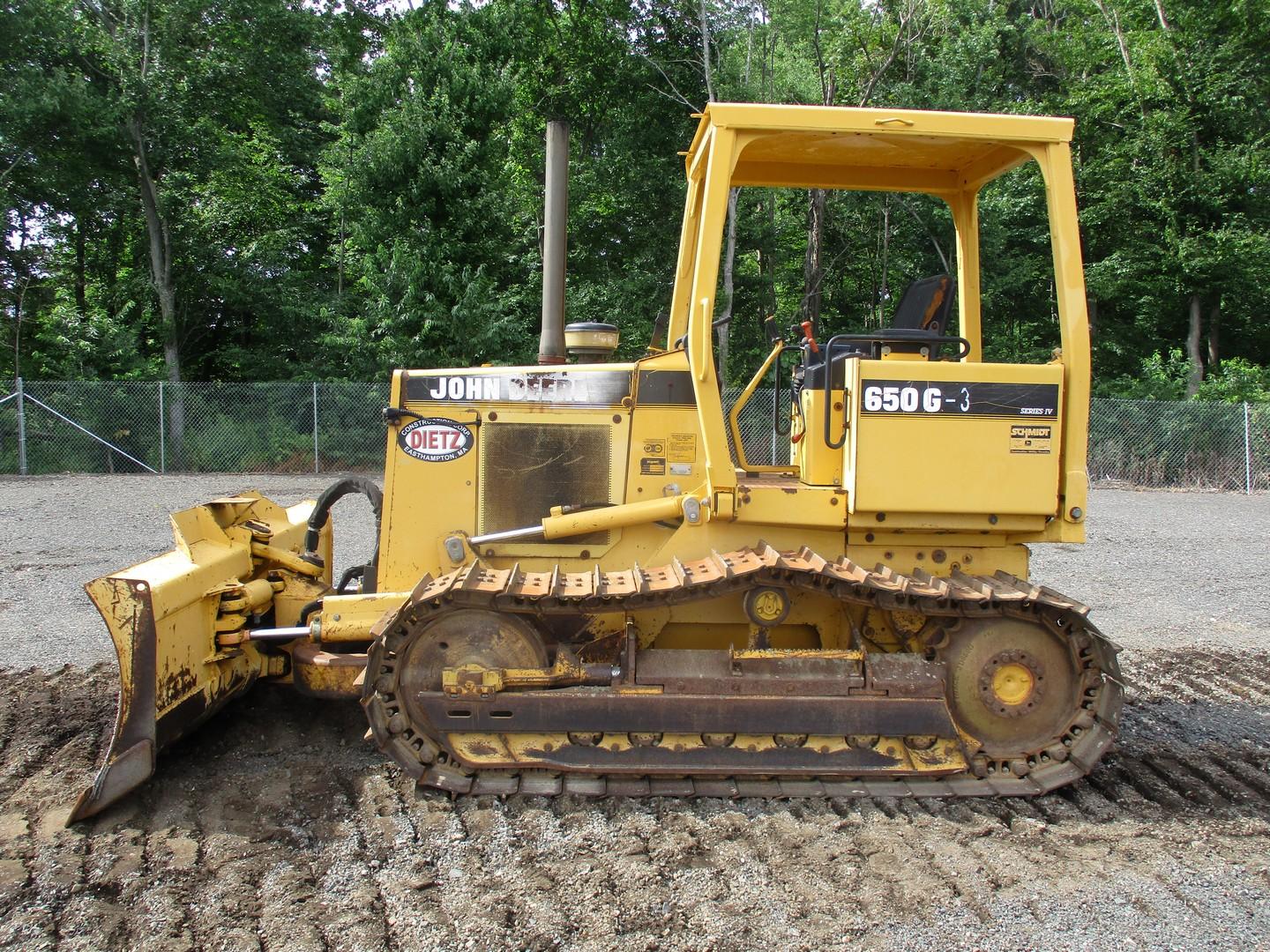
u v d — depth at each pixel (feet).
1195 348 64.59
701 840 11.00
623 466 13.47
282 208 69.21
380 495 15.44
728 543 12.93
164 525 35.42
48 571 27.43
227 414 52.95
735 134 11.92
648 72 66.44
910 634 12.78
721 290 56.03
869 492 11.89
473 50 59.31
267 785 12.46
